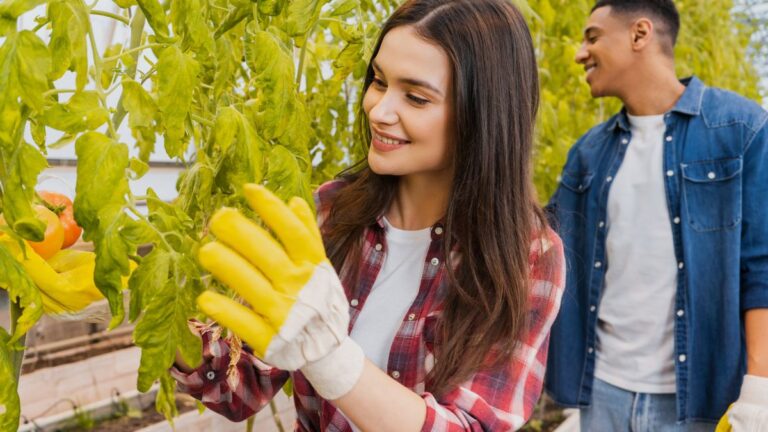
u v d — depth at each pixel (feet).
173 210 2.47
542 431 8.32
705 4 11.16
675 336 4.97
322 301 1.96
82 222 2.00
